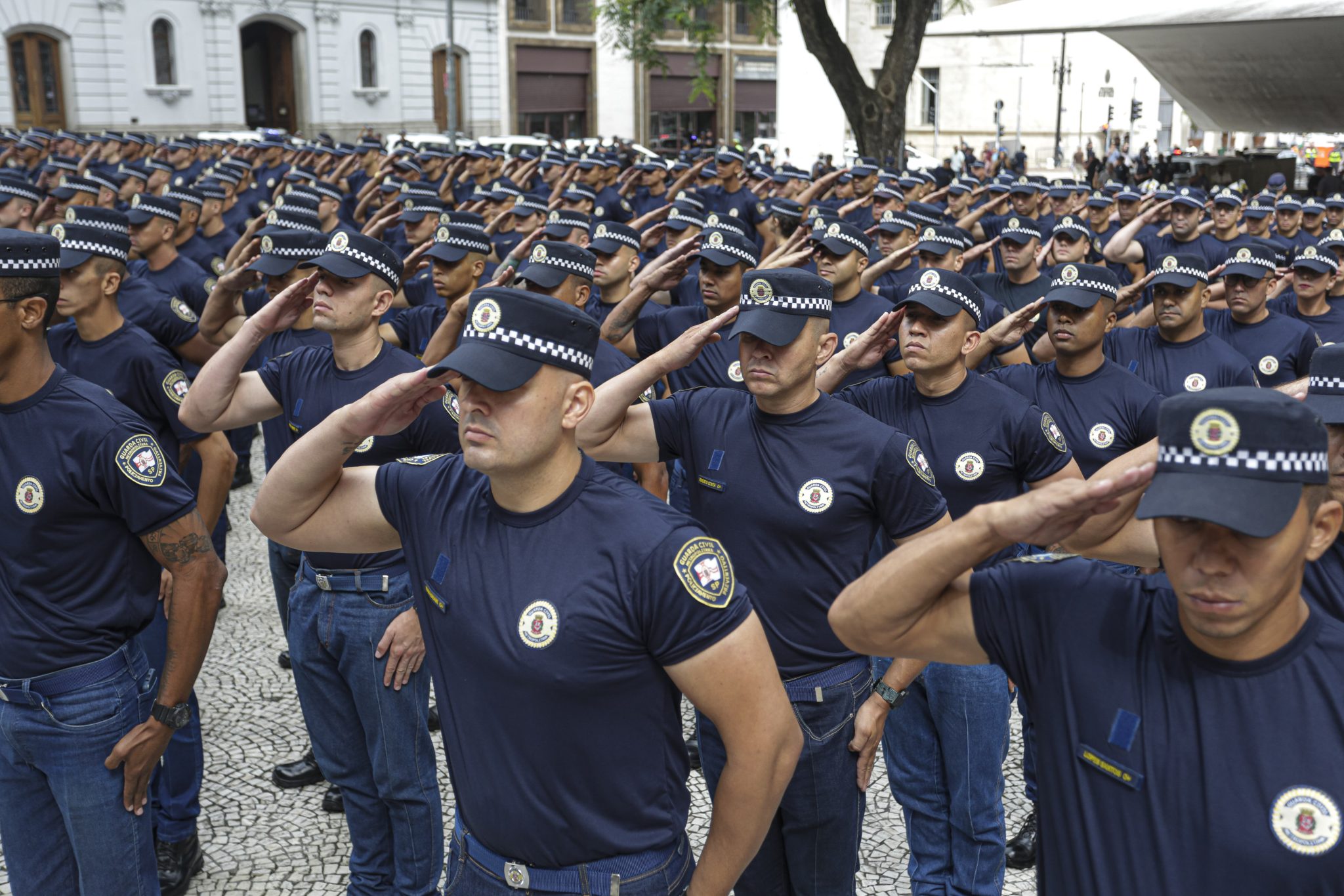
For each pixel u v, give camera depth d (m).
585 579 2.30
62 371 3.19
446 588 2.42
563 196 11.30
